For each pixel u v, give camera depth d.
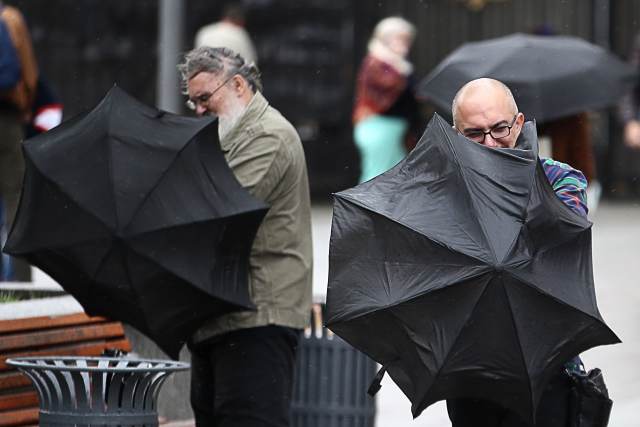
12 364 16.27
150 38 54.75
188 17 53.56
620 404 26.50
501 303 13.52
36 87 31.41
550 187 14.25
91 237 15.50
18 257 16.11
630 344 31.67
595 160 57.62
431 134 14.43
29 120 31.48
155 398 16.36
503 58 29.25
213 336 16.97
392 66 41.44
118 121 16.02
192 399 17.84
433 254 13.77
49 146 16.12
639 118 36.62
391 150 41.78
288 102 56.06
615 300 36.62
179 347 16.39
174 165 15.74
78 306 18.91
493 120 14.98
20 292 22.86
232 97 17.17
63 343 18.25
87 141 15.92
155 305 15.86
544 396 14.85
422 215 13.95
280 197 17.08
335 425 20.08
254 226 16.23
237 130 17.08
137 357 19.42
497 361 13.70
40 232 15.82
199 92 17.19
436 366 13.68
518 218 13.78
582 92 28.91
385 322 13.89
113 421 15.92
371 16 56.16
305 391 20.08
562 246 13.95
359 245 14.16
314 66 56.16
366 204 14.20
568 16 55.91
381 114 41.59
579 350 13.98
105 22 54.72
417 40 56.25
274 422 16.89
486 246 13.60
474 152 14.20
